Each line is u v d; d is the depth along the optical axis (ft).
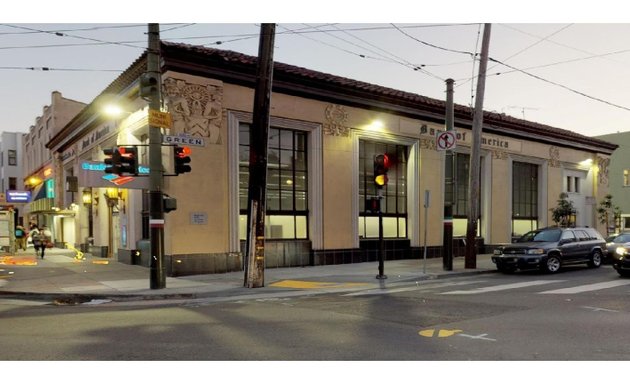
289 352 21.29
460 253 79.15
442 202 76.95
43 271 57.31
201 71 54.39
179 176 52.80
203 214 54.13
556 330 25.29
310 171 63.31
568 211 89.76
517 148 88.53
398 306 33.17
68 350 21.84
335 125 65.26
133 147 45.42
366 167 69.92
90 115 79.71
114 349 21.97
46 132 123.85
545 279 49.26
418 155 74.28
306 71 63.16
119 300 39.14
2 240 89.51
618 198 154.81
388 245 70.64
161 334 24.99
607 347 21.86
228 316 30.22
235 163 56.80
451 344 22.56
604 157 107.96
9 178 199.00
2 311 33.55
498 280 49.47
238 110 57.21
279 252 60.59
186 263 52.90
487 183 83.46
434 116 75.82
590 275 52.44
